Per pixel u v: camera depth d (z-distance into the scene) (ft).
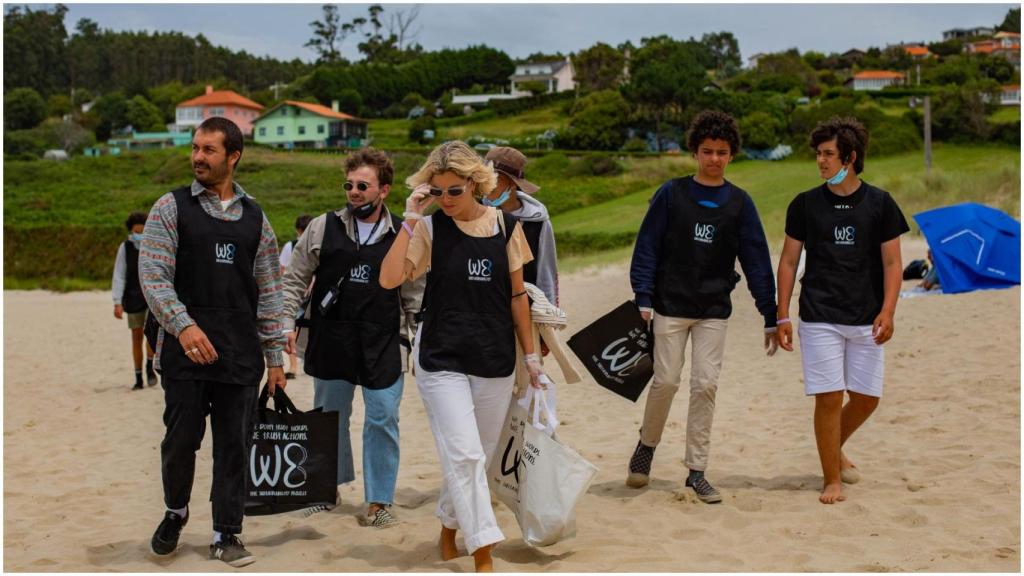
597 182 212.43
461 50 507.71
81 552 16.35
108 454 25.46
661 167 217.97
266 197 215.92
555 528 14.83
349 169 17.94
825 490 18.28
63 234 140.97
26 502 20.30
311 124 358.02
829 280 18.48
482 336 14.70
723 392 30.66
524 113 355.97
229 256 15.21
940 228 49.55
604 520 17.39
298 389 34.35
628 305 18.95
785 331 18.93
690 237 18.53
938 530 16.05
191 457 15.35
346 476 18.80
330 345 17.89
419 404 31.14
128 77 608.60
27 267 140.36
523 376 15.64
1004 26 650.02
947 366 30.22
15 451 25.99
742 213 18.74
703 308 18.60
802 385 30.73
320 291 18.02
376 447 17.76
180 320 14.60
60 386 38.58
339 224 18.01
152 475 22.90
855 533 16.14
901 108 270.46
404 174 222.89
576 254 125.70
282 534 17.35
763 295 19.06
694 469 18.67
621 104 279.90
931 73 396.98
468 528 14.01
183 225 14.99
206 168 15.12
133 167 258.78
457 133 328.49
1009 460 20.04
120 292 36.19
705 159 18.57
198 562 15.40
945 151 214.28
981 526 16.12
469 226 14.93
